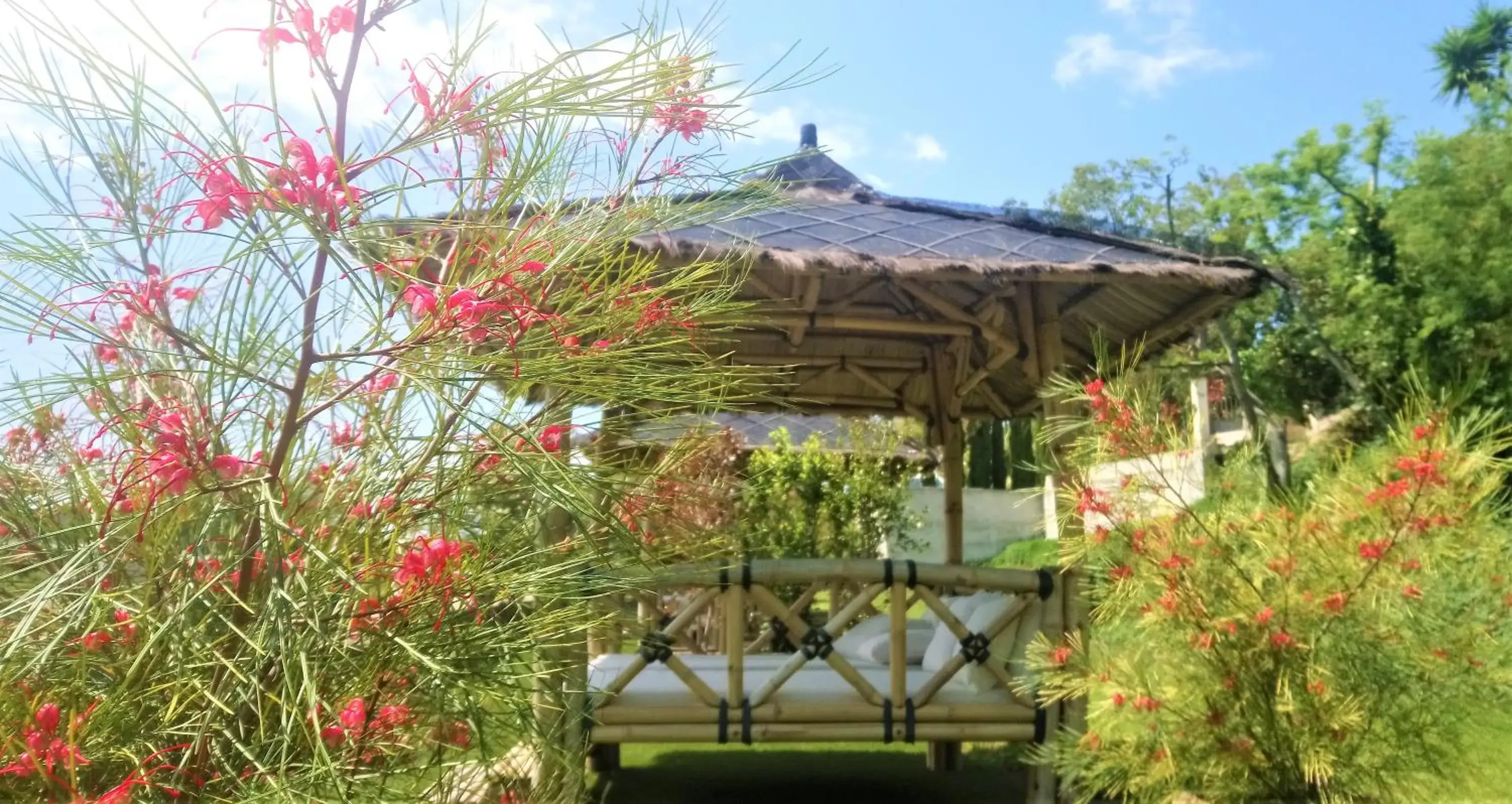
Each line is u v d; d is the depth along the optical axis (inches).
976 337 200.4
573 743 88.1
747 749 213.9
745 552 149.3
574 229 68.1
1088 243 159.8
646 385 66.2
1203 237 743.1
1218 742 126.4
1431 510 124.0
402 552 63.7
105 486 63.9
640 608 158.9
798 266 128.0
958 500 224.2
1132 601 132.7
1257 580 130.4
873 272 131.0
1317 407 629.6
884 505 339.9
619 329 67.6
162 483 55.9
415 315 59.9
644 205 72.4
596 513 59.7
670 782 185.5
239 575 60.8
